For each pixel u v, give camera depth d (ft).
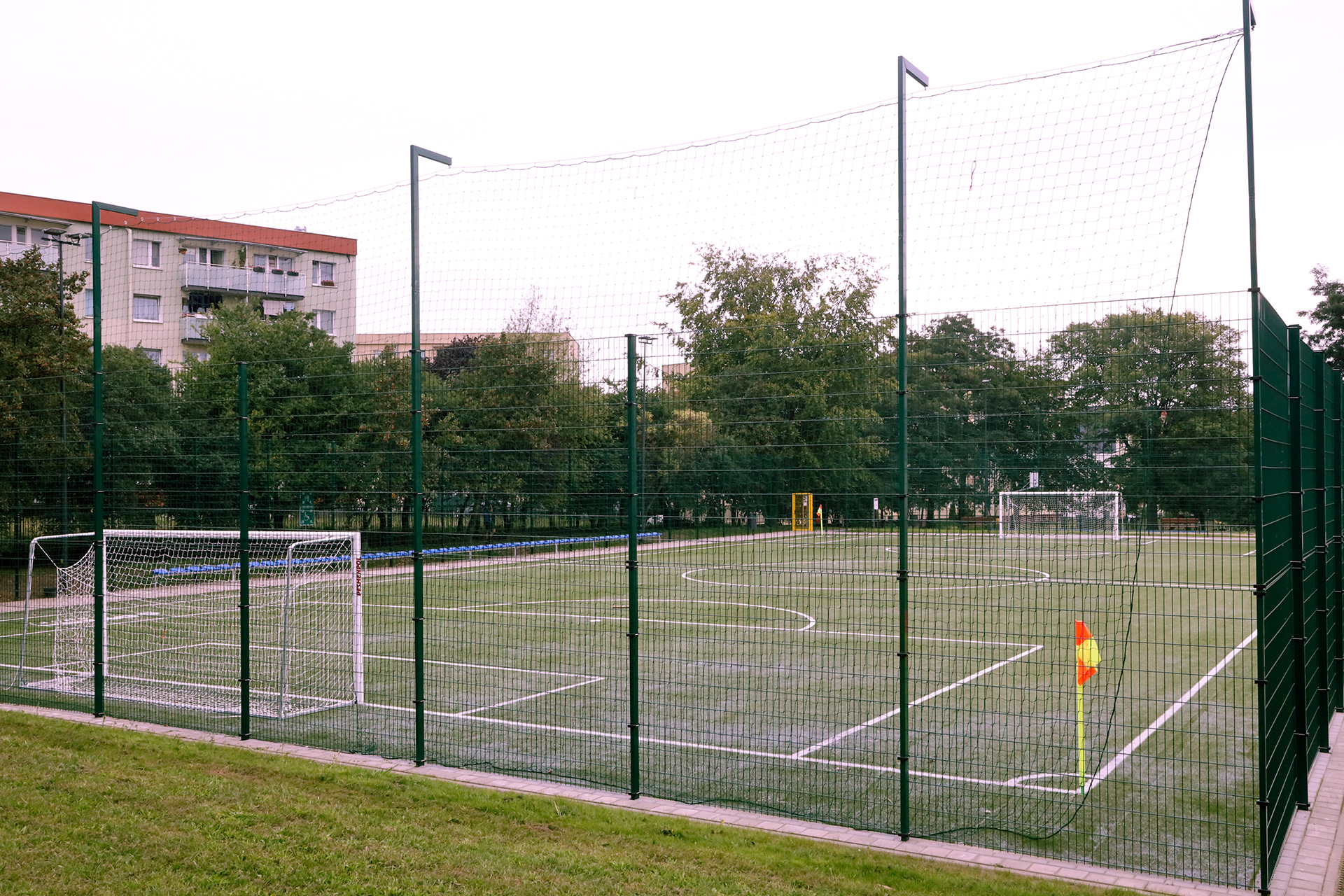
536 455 29.09
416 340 29.09
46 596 59.16
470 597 46.93
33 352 73.56
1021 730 34.27
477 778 27.25
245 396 33.12
